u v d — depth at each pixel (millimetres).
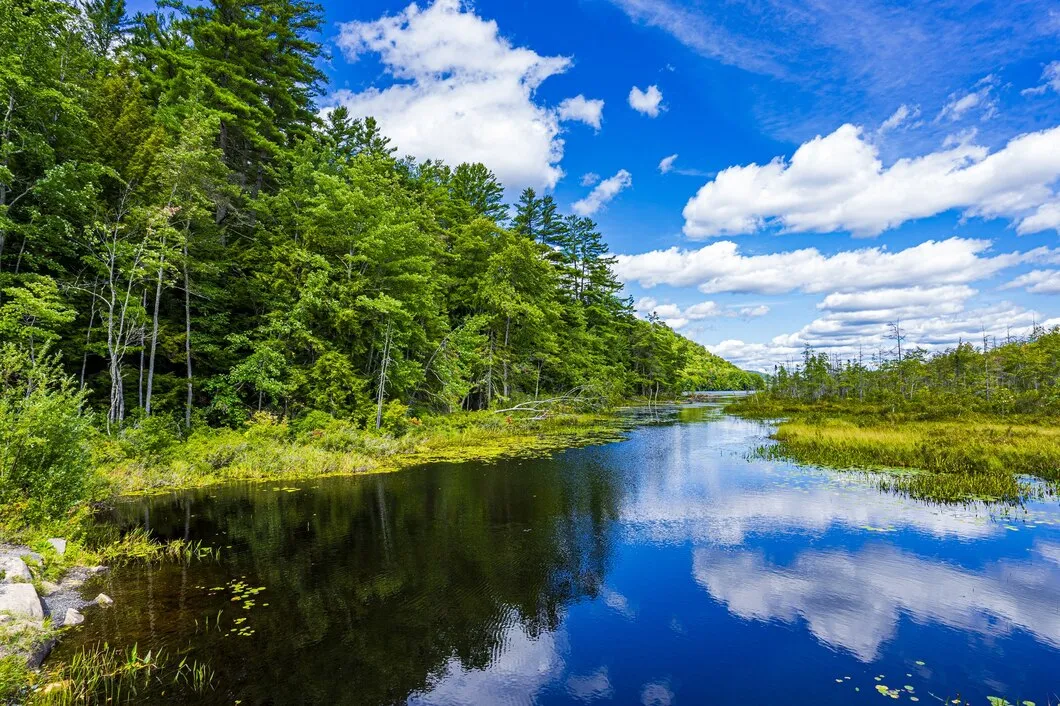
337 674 5297
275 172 24562
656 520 11047
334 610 6777
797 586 7688
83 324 17469
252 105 24391
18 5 14961
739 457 19109
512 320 34094
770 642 6090
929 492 12992
